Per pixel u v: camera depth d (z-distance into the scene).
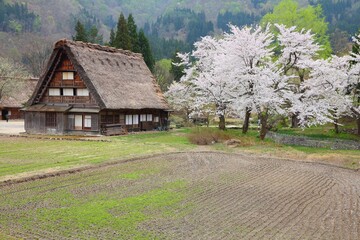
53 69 32.38
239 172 17.33
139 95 34.81
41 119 32.41
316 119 27.41
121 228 9.45
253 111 28.58
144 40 52.91
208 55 35.94
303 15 41.22
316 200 12.74
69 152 21.16
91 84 30.47
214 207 11.52
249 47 27.77
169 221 10.09
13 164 17.09
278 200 12.59
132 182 14.49
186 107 43.31
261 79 26.69
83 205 11.27
